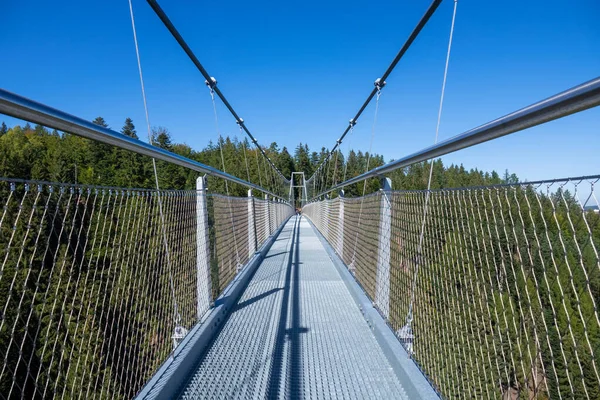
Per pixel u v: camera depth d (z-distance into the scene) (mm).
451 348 1317
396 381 1664
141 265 1483
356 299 2803
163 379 1510
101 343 1210
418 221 1665
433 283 1489
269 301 2900
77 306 1080
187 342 1879
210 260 2434
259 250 4895
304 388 1611
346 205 3887
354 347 2031
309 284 3434
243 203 3910
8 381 875
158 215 1662
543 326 845
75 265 1061
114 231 1273
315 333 2236
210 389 1607
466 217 1210
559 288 787
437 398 1346
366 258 2756
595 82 591
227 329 2305
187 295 2021
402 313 1875
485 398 1094
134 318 1413
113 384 1253
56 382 1014
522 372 938
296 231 9031
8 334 866
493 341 1046
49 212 943
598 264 695
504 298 995
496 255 1031
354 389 1600
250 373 1746
